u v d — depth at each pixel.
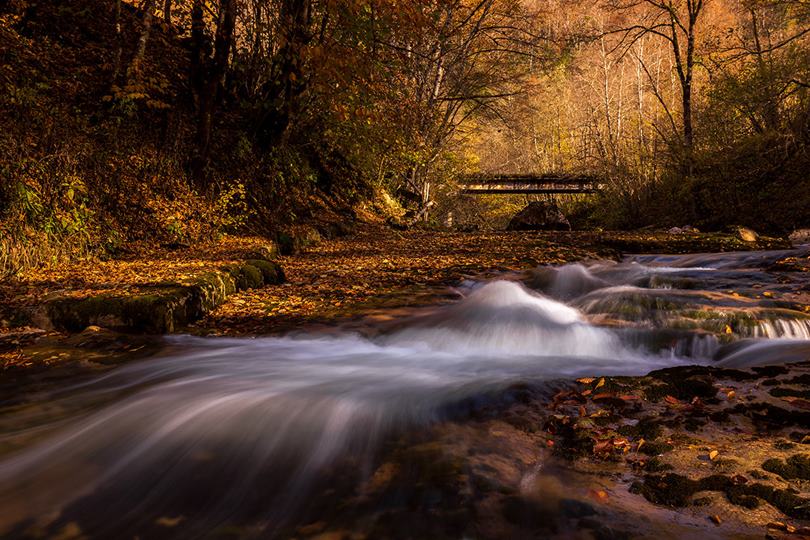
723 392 3.36
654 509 2.22
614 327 5.14
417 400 3.56
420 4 12.35
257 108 14.23
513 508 2.27
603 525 2.12
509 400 3.44
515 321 5.57
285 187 14.78
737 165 21.92
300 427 3.24
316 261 10.70
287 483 2.66
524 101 28.25
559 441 2.87
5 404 3.78
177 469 2.85
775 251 10.40
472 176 34.41
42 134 8.46
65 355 4.82
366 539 2.16
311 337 5.58
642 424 2.97
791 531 2.01
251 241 10.92
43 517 2.48
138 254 9.01
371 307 6.75
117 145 9.89
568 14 31.31
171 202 10.34
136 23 14.38
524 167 51.25
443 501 2.35
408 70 17.66
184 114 12.70
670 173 25.64
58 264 7.68
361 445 2.98
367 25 12.51
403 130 18.22
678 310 5.35
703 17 25.94
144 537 2.32
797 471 2.41
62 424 3.45
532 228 22.84
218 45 11.30
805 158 19.83
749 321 4.89
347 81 11.79
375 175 21.22
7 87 8.73
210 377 4.26
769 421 2.94
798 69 19.44
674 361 4.52
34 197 7.51
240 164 13.49
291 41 12.33
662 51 34.56
